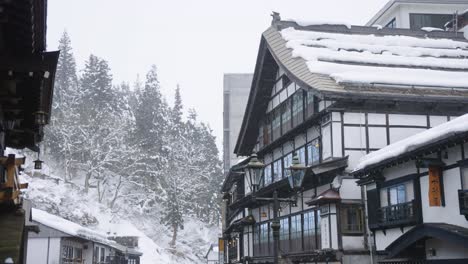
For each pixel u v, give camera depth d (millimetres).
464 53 32844
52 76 10891
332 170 25188
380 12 43750
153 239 84062
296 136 31094
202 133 107812
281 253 31297
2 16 9281
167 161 91438
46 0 9039
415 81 27203
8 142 16125
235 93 65750
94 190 85875
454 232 16344
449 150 18578
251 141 40156
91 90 102062
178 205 82188
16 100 11547
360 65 29328
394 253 19891
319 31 33594
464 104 26906
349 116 26031
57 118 87438
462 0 41500
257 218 37500
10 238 9391
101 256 44688
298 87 30891
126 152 87000
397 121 26391
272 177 35312
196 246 88500
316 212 27531
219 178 97438
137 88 130250
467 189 17469
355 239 24859
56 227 34750
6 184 10031
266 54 34031
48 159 86500
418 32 34719
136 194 89812
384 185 22328
